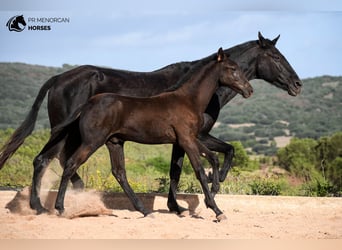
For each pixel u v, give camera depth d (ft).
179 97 36.35
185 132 35.55
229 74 36.99
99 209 36.96
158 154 112.78
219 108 40.16
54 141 37.22
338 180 89.51
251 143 238.89
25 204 40.22
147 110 35.45
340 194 53.57
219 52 36.99
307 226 35.19
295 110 303.68
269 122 287.89
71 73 38.27
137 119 35.22
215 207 35.78
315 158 114.93
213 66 37.11
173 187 38.86
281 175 77.30
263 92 348.38
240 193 52.65
